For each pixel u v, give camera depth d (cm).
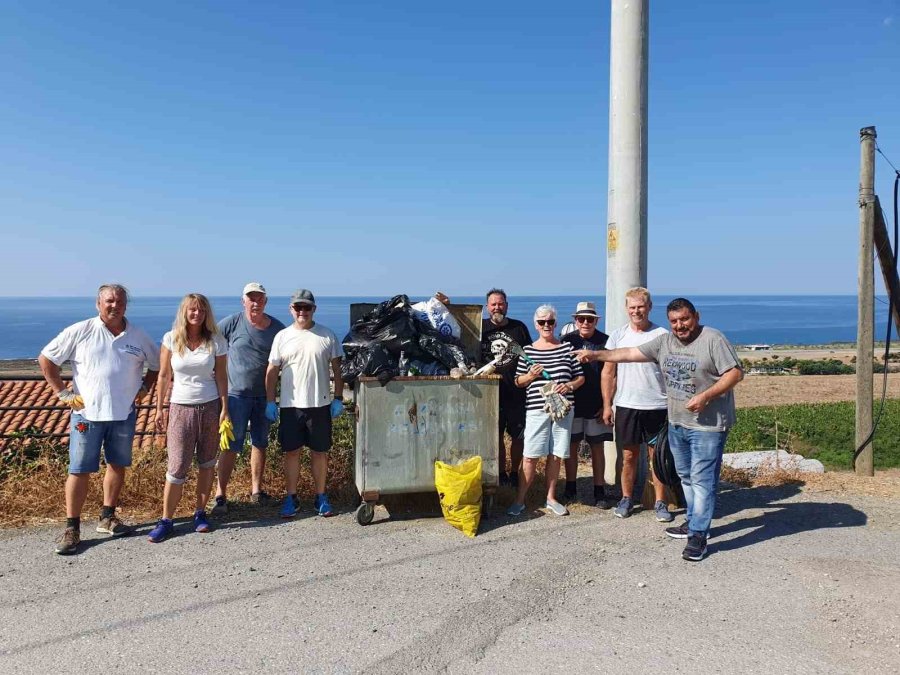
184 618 360
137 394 498
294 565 438
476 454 542
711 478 465
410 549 471
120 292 480
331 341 544
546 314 550
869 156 785
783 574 425
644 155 633
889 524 530
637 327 551
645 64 630
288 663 315
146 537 489
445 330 592
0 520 512
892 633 344
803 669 311
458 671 309
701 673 307
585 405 591
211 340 500
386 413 526
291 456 542
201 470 502
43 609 370
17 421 1709
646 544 485
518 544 484
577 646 332
